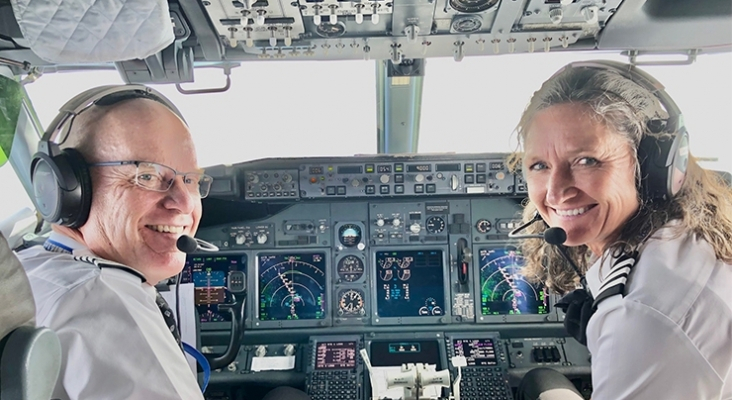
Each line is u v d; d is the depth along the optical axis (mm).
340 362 1169
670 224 513
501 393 1108
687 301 463
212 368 1150
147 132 576
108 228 574
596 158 504
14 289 230
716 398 448
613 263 537
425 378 950
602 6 745
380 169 1214
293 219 1274
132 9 581
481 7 731
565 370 1167
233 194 1184
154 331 531
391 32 813
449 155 1210
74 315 487
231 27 787
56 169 522
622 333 472
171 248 604
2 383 220
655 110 526
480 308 1241
